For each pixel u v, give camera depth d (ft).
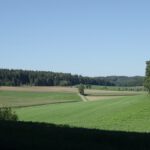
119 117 216.33
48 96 494.59
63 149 50.93
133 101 291.17
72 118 235.61
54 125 90.43
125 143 60.03
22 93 513.45
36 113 280.92
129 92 597.52
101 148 53.42
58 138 61.11
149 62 372.17
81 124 201.67
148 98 295.07
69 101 440.45
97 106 296.92
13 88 570.05
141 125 186.09
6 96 479.82
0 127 71.72
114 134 70.85
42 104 399.85
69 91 563.48
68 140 59.57
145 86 374.84
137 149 55.31
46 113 276.00
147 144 59.72
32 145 52.08
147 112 225.97
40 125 84.02
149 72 371.97
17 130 68.69
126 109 244.42
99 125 192.95
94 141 60.64
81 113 256.93
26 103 413.18
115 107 267.59
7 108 134.21
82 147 52.90
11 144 51.90
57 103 407.64
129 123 194.39
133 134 72.59
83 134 68.28
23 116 265.95
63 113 267.18
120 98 378.12
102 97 495.82
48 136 62.75
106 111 250.16
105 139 63.46
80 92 539.29
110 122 202.08
